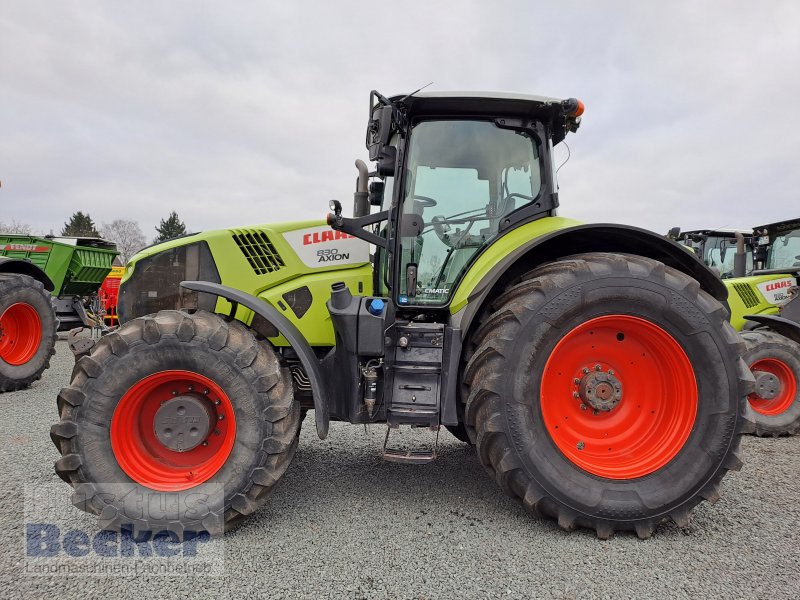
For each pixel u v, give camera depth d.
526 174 3.10
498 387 2.49
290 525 2.59
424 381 2.72
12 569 2.18
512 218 3.04
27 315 6.09
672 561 2.28
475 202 3.05
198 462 2.61
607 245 2.89
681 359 2.59
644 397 2.75
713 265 10.44
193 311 2.72
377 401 2.79
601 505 2.46
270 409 2.49
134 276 3.07
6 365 5.77
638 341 2.72
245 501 2.46
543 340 2.53
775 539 2.49
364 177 3.14
